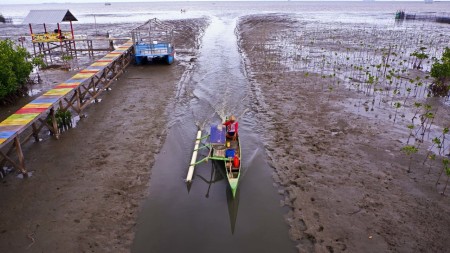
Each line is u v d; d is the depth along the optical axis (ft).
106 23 249.14
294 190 39.78
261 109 64.39
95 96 68.18
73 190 39.68
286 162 45.80
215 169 45.27
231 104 67.10
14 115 45.57
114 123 58.39
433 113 61.16
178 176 43.37
